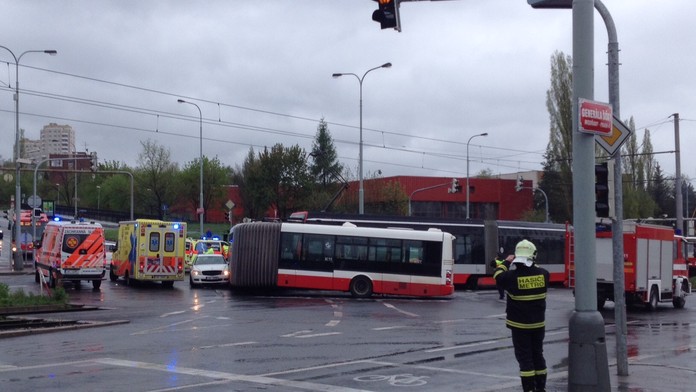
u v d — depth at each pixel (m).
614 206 12.58
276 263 33.22
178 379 12.12
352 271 32.84
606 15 13.00
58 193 119.44
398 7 13.18
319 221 37.72
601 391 10.02
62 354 14.94
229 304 28.11
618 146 12.59
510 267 10.68
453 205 76.69
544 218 72.12
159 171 89.25
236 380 12.09
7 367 13.26
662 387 11.56
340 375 12.68
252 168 73.12
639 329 21.84
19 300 25.67
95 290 35.53
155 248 37.53
